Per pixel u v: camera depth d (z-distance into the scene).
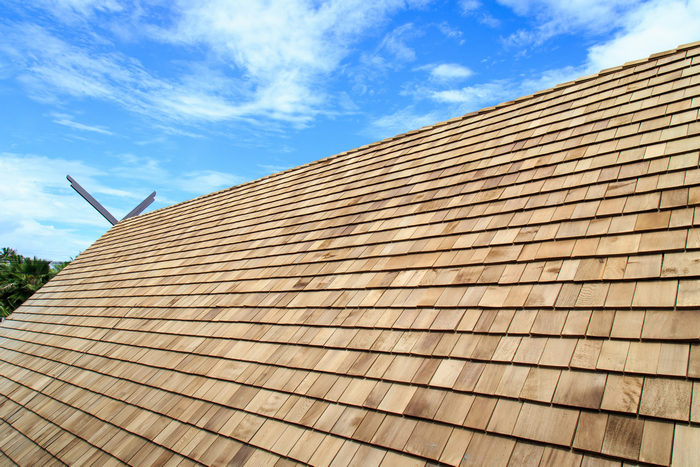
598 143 4.72
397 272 4.84
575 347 2.97
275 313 5.51
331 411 3.68
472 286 4.02
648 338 2.74
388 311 4.37
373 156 8.30
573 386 2.76
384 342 4.04
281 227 7.80
